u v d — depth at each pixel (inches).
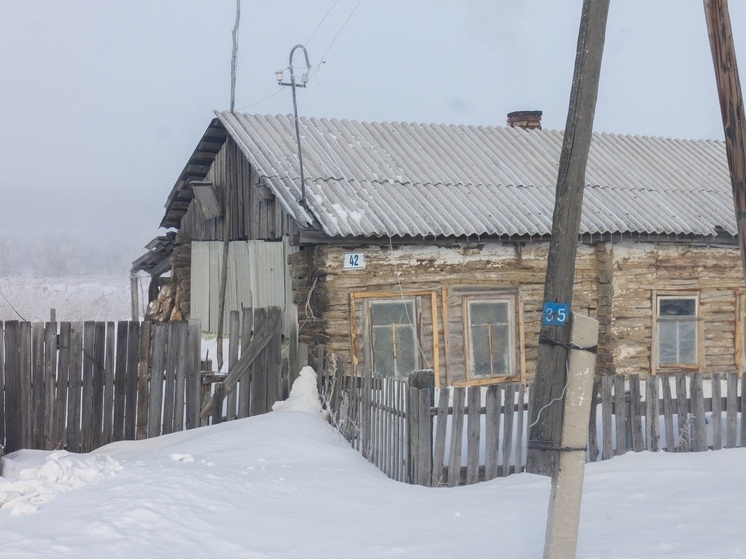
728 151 255.8
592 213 555.8
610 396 343.3
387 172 567.8
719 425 359.6
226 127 575.2
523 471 326.6
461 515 251.8
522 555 206.4
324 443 350.0
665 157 689.0
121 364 395.9
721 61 255.0
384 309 499.5
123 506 211.8
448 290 511.5
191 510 217.6
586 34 198.1
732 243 580.7
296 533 219.5
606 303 549.3
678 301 571.5
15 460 335.3
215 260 630.5
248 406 424.5
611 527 233.0
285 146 569.6
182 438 380.5
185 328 409.1
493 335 524.4
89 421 389.4
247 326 428.5
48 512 213.0
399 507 262.1
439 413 317.4
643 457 331.9
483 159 624.4
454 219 514.6
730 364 582.2
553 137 692.1
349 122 637.9
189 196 671.8
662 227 553.6
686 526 226.8
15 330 380.2
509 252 528.4
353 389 384.5
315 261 489.7
